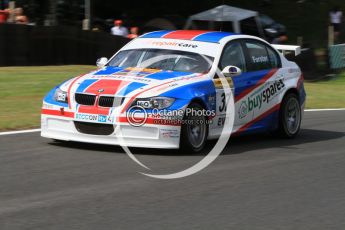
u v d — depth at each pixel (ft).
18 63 73.61
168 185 27.89
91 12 102.73
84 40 79.56
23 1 104.68
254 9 144.46
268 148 38.63
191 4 131.34
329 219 23.66
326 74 91.71
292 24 144.87
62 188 26.63
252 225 22.53
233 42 39.88
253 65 40.50
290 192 27.63
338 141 42.32
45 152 33.81
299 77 44.52
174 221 22.61
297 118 43.86
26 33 73.92
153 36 40.83
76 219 22.40
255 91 39.78
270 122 41.60
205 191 27.12
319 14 154.20
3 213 22.85
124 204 24.58
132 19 122.11
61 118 34.40
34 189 26.32
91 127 33.63
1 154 33.12
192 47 38.68
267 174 30.99
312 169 32.63
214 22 86.33
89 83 34.63
